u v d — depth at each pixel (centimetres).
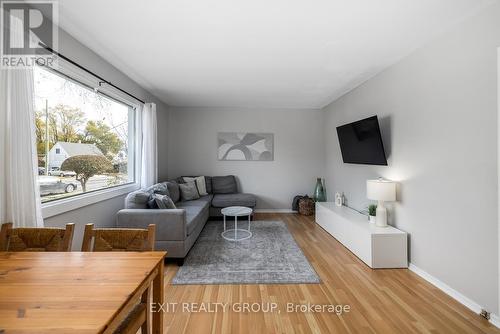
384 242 264
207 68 311
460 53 202
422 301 203
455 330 169
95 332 71
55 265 115
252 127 546
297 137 552
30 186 174
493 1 175
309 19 200
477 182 189
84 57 244
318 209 447
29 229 145
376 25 209
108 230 144
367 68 309
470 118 193
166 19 201
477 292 189
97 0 176
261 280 237
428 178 238
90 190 279
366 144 334
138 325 121
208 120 544
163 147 501
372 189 283
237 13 192
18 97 168
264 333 165
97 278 103
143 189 335
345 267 267
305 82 368
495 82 175
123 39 234
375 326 172
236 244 339
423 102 244
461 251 202
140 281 101
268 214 532
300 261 282
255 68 310
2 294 89
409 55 265
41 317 77
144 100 399
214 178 532
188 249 292
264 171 551
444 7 183
